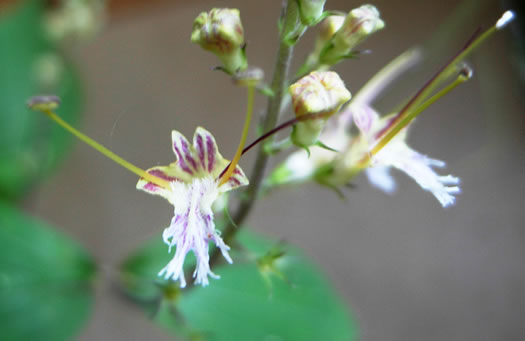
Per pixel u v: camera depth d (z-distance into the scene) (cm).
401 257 15
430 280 15
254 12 17
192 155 9
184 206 9
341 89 8
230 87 16
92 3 14
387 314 15
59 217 16
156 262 11
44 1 13
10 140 12
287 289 11
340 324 11
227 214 9
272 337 11
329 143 9
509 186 15
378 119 9
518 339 14
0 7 16
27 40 12
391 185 10
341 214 15
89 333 15
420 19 16
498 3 14
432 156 15
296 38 8
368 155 9
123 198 16
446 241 15
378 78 10
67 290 11
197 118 16
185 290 10
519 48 13
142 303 11
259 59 16
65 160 16
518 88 15
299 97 8
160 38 17
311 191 16
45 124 12
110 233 16
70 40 14
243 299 11
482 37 9
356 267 15
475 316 14
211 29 8
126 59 17
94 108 16
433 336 14
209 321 11
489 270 15
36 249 11
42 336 11
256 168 9
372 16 9
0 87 12
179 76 17
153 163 16
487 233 15
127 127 16
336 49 9
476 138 15
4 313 11
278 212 15
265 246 11
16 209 12
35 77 12
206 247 8
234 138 15
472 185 15
